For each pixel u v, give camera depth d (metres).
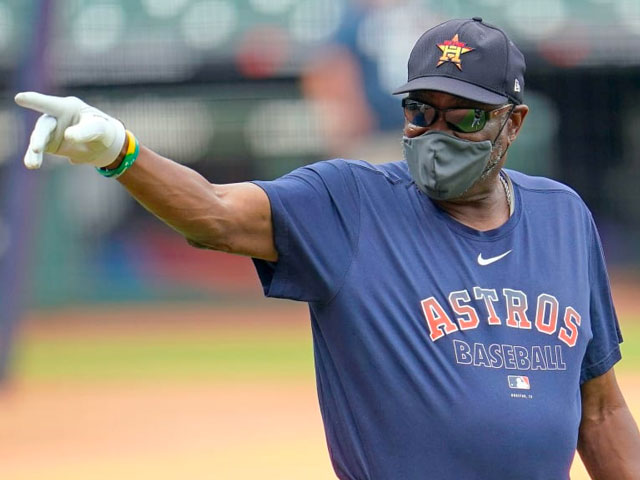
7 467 34.44
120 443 38.12
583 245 14.52
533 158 93.00
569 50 85.12
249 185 13.29
